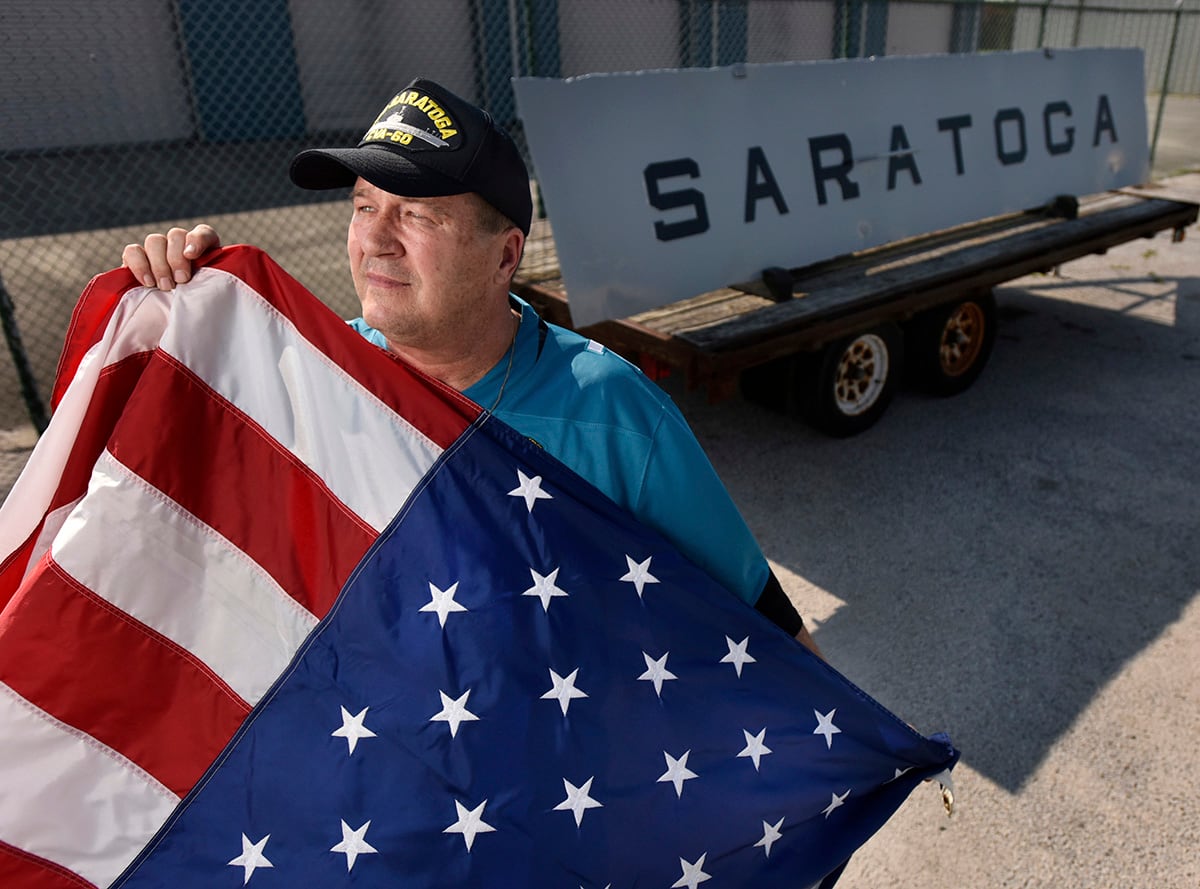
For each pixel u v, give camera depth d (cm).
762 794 158
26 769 141
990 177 629
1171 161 1438
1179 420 549
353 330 144
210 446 145
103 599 141
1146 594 382
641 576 145
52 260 870
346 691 142
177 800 145
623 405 145
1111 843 266
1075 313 748
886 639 356
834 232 537
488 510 141
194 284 146
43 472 148
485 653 139
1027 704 321
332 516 143
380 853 142
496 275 142
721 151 479
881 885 256
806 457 503
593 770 145
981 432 534
